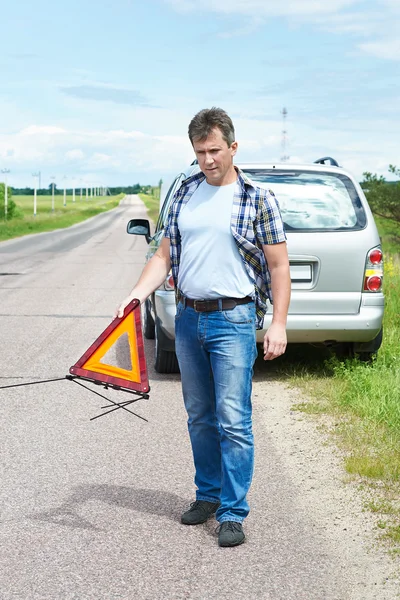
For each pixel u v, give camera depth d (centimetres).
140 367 387
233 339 390
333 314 708
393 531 398
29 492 461
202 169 386
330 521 416
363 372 702
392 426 570
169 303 721
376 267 711
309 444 548
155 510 434
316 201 717
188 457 525
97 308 1250
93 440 562
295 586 344
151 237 916
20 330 1029
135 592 339
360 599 332
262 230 388
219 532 391
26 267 2155
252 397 680
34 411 642
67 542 391
